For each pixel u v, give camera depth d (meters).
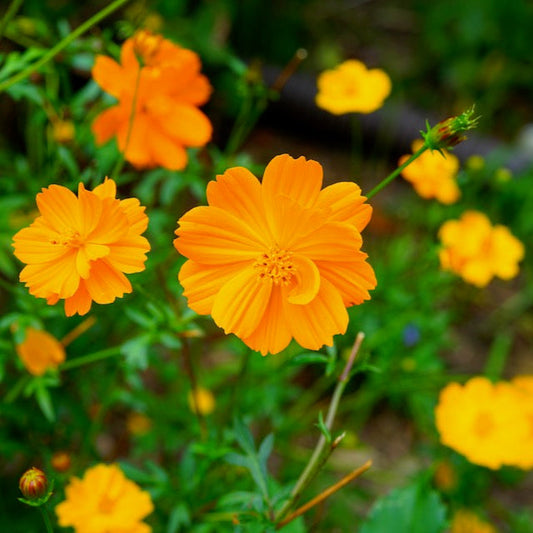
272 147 1.10
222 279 0.44
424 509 0.59
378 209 0.99
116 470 0.54
